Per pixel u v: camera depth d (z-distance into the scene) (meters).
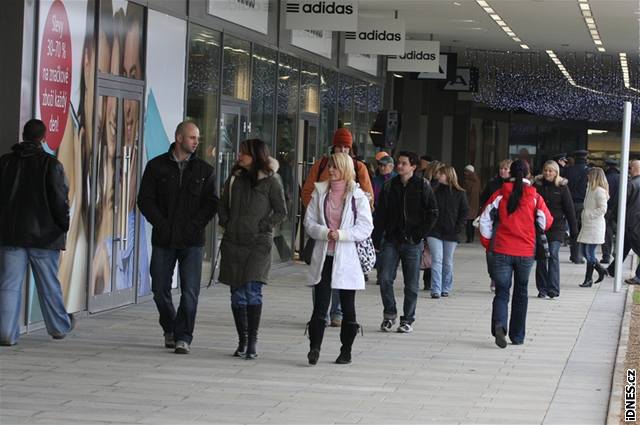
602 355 20.95
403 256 22.69
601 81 75.38
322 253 18.31
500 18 44.81
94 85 22.66
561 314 27.25
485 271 38.62
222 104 30.69
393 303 22.98
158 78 26.14
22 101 19.72
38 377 16.52
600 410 15.91
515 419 15.14
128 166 24.58
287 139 37.31
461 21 46.09
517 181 21.33
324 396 16.12
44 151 18.95
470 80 54.81
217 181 30.59
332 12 33.53
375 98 50.94
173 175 18.92
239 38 31.95
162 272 19.20
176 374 17.27
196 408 14.92
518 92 77.38
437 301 28.84
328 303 18.58
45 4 20.38
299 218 38.91
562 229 30.86
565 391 17.31
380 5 41.28
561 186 30.73
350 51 40.06
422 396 16.47
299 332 22.23
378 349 20.61
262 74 34.28
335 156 18.25
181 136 18.89
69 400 15.07
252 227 18.55
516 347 21.56
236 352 19.12
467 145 75.50
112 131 23.69
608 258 40.47
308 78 39.66
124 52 24.19
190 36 28.09
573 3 39.25
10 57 19.69
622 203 32.69
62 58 21.14
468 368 19.03
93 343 19.75
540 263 30.69
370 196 22.66
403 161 22.27
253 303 18.86
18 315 19.12
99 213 23.17
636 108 83.56
